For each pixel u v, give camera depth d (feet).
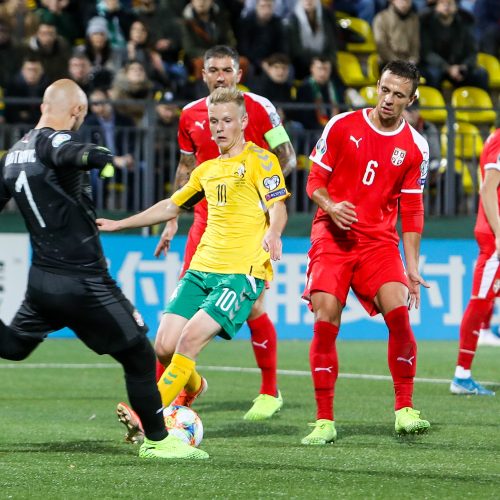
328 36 179.32
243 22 172.86
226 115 69.92
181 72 168.25
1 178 59.88
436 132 157.99
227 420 80.74
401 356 71.46
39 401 92.79
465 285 154.61
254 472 57.16
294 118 157.07
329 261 71.15
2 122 157.58
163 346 71.61
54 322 60.44
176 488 52.54
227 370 117.19
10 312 149.59
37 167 57.93
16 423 78.79
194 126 82.94
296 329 152.35
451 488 52.90
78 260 58.49
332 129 71.05
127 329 59.52
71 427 76.59
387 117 70.03
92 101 151.84
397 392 72.43
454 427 76.48
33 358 128.67
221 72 80.33
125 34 175.73
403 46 181.47
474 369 118.62
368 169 70.90
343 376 111.75
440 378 110.32
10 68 168.55
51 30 161.17
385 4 204.64
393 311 70.85
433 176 157.07
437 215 156.46
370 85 194.08
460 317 154.40
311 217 152.87
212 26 171.01
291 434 73.15
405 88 69.36
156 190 154.71
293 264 152.25
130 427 66.33
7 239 149.59
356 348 141.18
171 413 65.98
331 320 70.28
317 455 63.46
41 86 157.48
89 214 58.90
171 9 175.73
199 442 66.18
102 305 58.85
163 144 153.58
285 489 52.37
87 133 151.43
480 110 155.94
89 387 102.89
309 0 176.45
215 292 69.26
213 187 70.69
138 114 156.25
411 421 71.15
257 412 81.51
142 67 159.12
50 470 57.57
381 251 71.46
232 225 70.49
